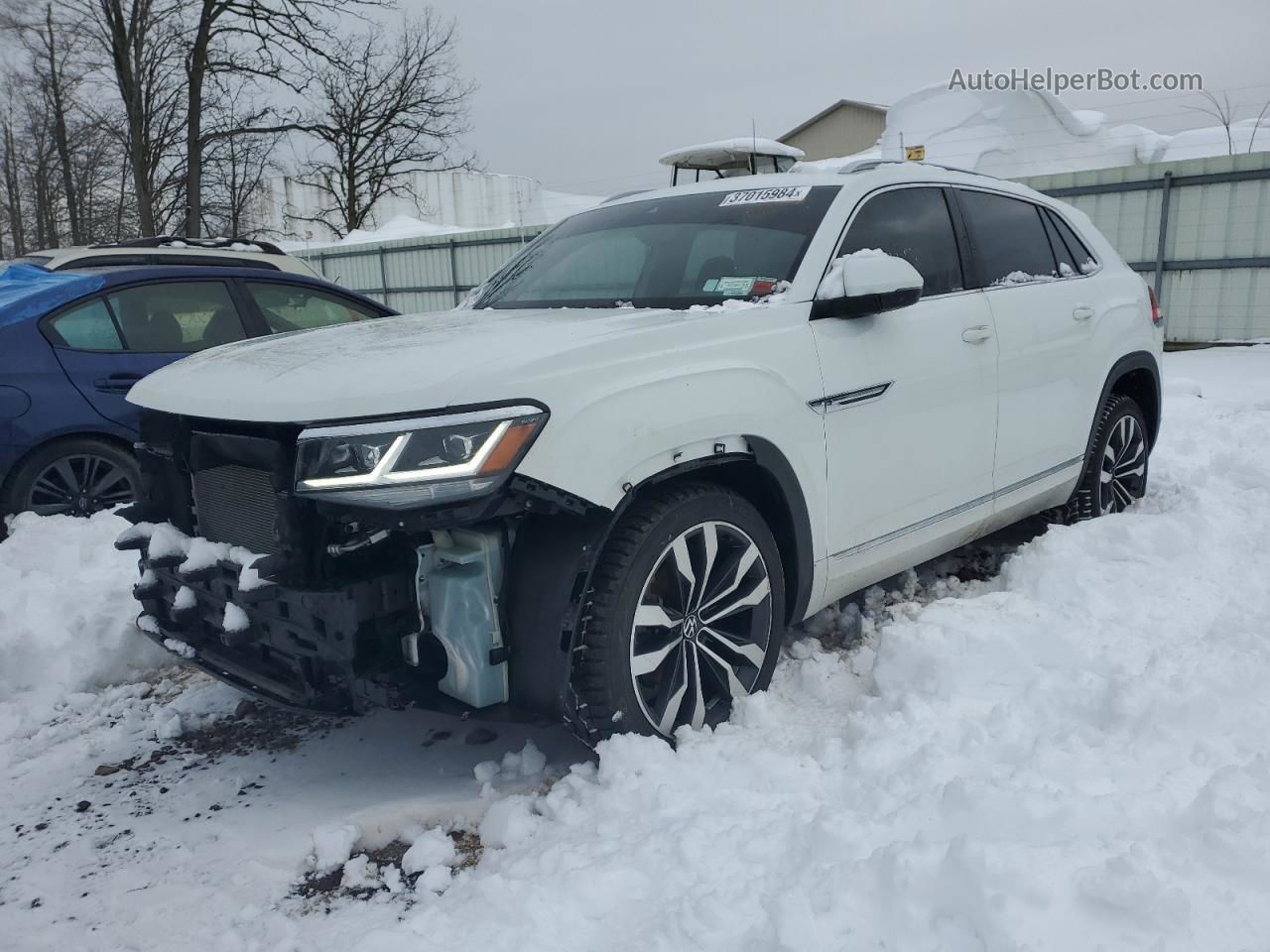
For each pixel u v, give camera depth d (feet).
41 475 16.44
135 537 9.51
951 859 6.28
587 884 6.86
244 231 96.17
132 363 17.20
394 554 8.01
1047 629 10.03
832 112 133.90
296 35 72.95
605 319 9.47
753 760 8.34
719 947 6.15
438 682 8.05
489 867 7.52
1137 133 62.18
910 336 10.89
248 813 8.71
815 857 6.88
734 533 9.13
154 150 78.28
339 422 7.53
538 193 119.85
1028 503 13.26
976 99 64.54
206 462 8.63
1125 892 5.90
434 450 7.28
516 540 8.07
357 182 106.22
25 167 105.60
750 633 9.55
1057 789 7.18
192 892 7.61
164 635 9.73
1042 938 5.72
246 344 10.36
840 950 5.93
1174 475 17.69
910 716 8.73
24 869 8.00
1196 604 10.75
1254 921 5.83
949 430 11.43
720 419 8.74
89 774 9.58
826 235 10.61
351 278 80.94
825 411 9.82
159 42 73.87
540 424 7.55
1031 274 13.52
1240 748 7.75
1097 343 14.10
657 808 7.79
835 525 10.13
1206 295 45.11
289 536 7.72
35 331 16.38
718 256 10.93
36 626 12.09
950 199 12.55
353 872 7.76
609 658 8.14
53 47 82.69
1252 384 31.45
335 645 7.63
